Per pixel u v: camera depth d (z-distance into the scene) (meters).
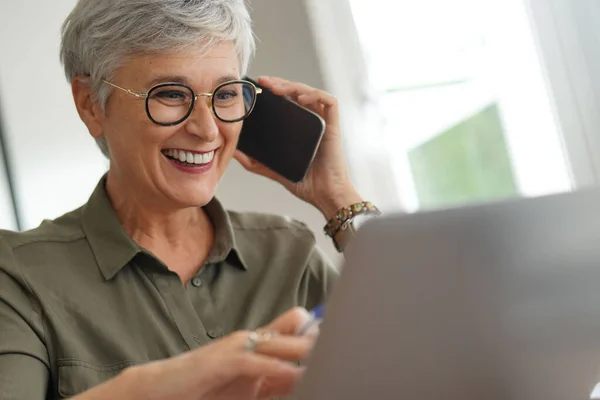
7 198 1.94
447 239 0.53
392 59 2.33
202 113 1.20
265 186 2.08
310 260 1.38
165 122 1.18
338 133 1.55
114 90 1.20
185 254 1.29
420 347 0.53
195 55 1.19
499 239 0.55
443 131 2.38
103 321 1.14
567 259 0.58
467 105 2.37
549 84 2.23
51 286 1.15
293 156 1.51
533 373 0.59
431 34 2.35
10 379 1.04
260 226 1.42
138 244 1.22
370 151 2.26
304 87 1.54
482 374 0.56
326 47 2.17
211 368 0.70
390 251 0.52
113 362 1.12
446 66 2.36
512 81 2.31
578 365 0.62
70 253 1.21
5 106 1.98
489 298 0.55
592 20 2.19
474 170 2.39
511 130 2.34
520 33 2.27
